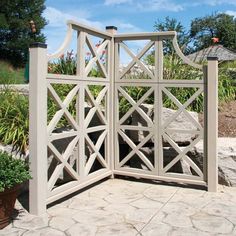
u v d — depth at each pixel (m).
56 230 3.67
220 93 7.09
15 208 4.20
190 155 5.23
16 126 4.80
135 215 4.05
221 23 29.02
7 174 3.60
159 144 5.09
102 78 5.11
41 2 32.72
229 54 11.10
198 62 7.01
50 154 4.57
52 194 4.24
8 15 30.88
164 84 5.02
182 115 5.31
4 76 6.97
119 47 5.28
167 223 3.84
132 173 5.26
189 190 4.91
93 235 3.56
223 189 4.93
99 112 5.05
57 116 4.27
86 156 5.00
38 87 3.90
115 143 5.36
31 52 3.90
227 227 3.73
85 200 4.52
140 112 5.19
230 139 5.46
